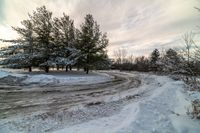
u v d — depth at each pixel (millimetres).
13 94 10547
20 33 24047
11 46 24250
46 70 25812
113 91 12602
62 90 12406
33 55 23406
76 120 6156
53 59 24938
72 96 10359
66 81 17391
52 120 6121
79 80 18641
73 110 7371
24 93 10945
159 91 12094
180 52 9898
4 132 5098
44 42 25266
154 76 28766
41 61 25047
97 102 8945
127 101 9312
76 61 25797
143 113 6230
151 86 15742
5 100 8969
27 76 17094
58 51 26250
